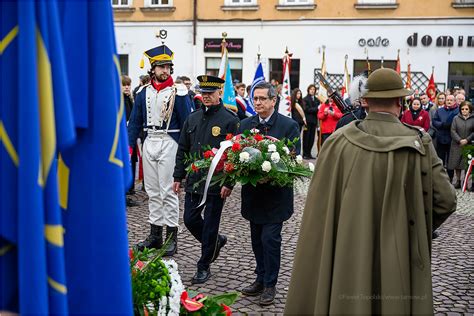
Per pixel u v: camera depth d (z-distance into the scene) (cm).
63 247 159
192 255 587
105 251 167
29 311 146
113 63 171
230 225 726
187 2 2181
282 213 443
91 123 168
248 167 415
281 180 414
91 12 168
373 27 2055
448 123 1127
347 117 642
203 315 342
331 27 2086
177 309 322
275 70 2159
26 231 146
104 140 167
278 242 445
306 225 294
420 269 269
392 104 293
